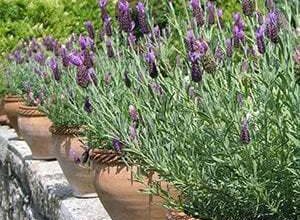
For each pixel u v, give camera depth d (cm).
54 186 780
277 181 434
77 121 710
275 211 430
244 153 427
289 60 424
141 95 543
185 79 499
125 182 545
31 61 1064
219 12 556
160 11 921
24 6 1439
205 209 459
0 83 1275
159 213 545
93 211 668
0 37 1430
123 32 588
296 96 410
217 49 486
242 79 496
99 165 564
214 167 447
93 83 551
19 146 1034
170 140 476
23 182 943
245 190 438
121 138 525
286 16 511
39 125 907
